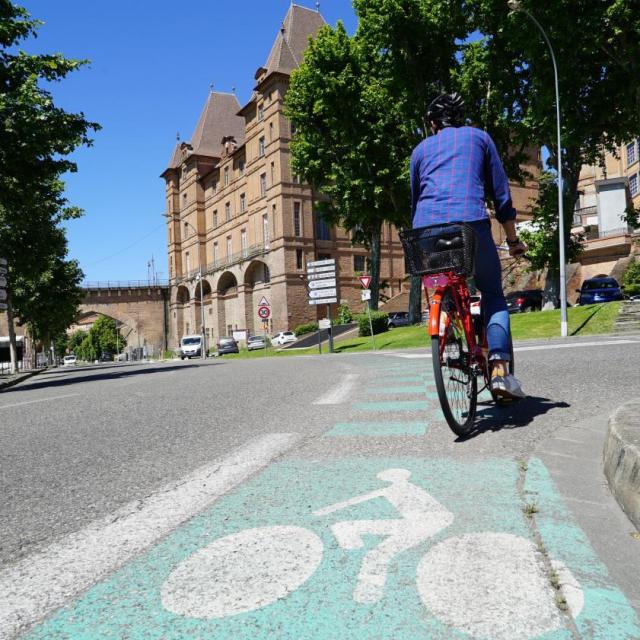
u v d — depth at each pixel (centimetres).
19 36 1508
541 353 834
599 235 4922
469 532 199
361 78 2978
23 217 1914
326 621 149
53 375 2373
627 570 168
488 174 375
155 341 8206
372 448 337
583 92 2172
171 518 235
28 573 191
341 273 5950
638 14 1766
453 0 2306
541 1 1825
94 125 1549
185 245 7988
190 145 7850
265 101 5862
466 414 363
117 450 392
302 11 6025
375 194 2911
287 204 5634
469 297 395
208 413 540
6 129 1394
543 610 148
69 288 4038
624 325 1702
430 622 145
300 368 1139
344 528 210
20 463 371
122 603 165
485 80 2486
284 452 343
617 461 236
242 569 181
